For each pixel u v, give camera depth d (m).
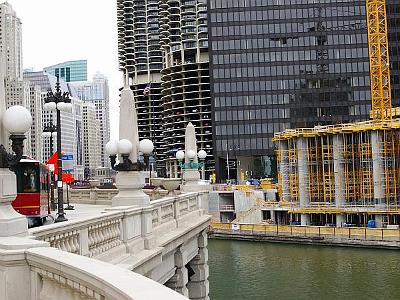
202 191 35.81
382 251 62.25
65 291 7.29
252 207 92.00
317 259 58.38
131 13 197.88
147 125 192.12
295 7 137.12
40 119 88.12
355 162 82.69
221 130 136.25
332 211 80.75
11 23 106.50
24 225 9.62
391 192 78.56
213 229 78.81
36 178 24.06
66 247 11.05
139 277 5.81
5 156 9.51
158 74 193.38
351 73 136.00
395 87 143.00
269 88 136.12
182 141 161.12
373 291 43.19
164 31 172.62
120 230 14.45
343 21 136.50
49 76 120.94
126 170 16.78
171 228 21.06
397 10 144.38
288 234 71.94
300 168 88.19
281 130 135.12
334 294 42.69
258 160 137.25
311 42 136.62
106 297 5.65
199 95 160.12
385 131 79.00
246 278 49.62
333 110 135.88
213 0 137.75
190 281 27.50
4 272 8.23
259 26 136.62
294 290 44.38
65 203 43.78
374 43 108.50
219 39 137.00
